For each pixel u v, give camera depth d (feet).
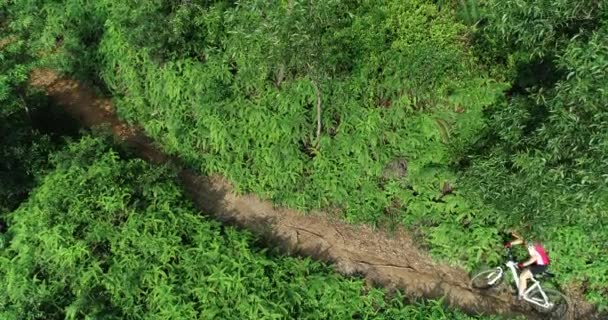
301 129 37.52
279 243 36.60
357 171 37.27
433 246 36.58
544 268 32.53
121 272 30.91
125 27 39.50
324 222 38.17
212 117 37.88
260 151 37.88
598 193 25.50
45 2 47.19
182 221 33.63
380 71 37.01
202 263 31.32
